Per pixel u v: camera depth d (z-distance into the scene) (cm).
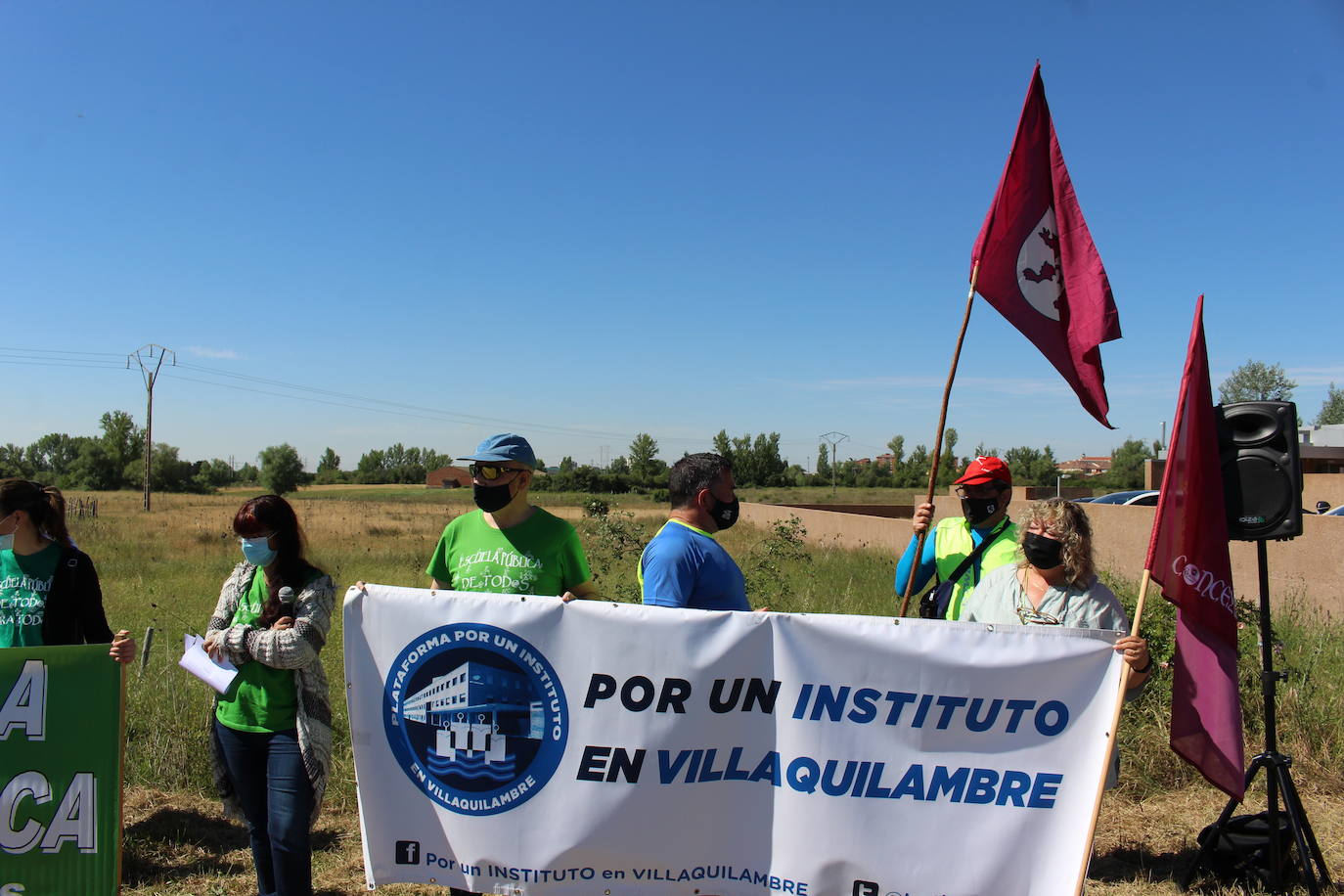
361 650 349
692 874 331
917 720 321
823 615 325
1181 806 512
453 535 388
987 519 433
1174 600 349
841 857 321
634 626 331
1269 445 390
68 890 353
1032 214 440
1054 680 319
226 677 353
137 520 3119
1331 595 1007
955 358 437
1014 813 318
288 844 339
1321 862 403
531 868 336
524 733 338
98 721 356
